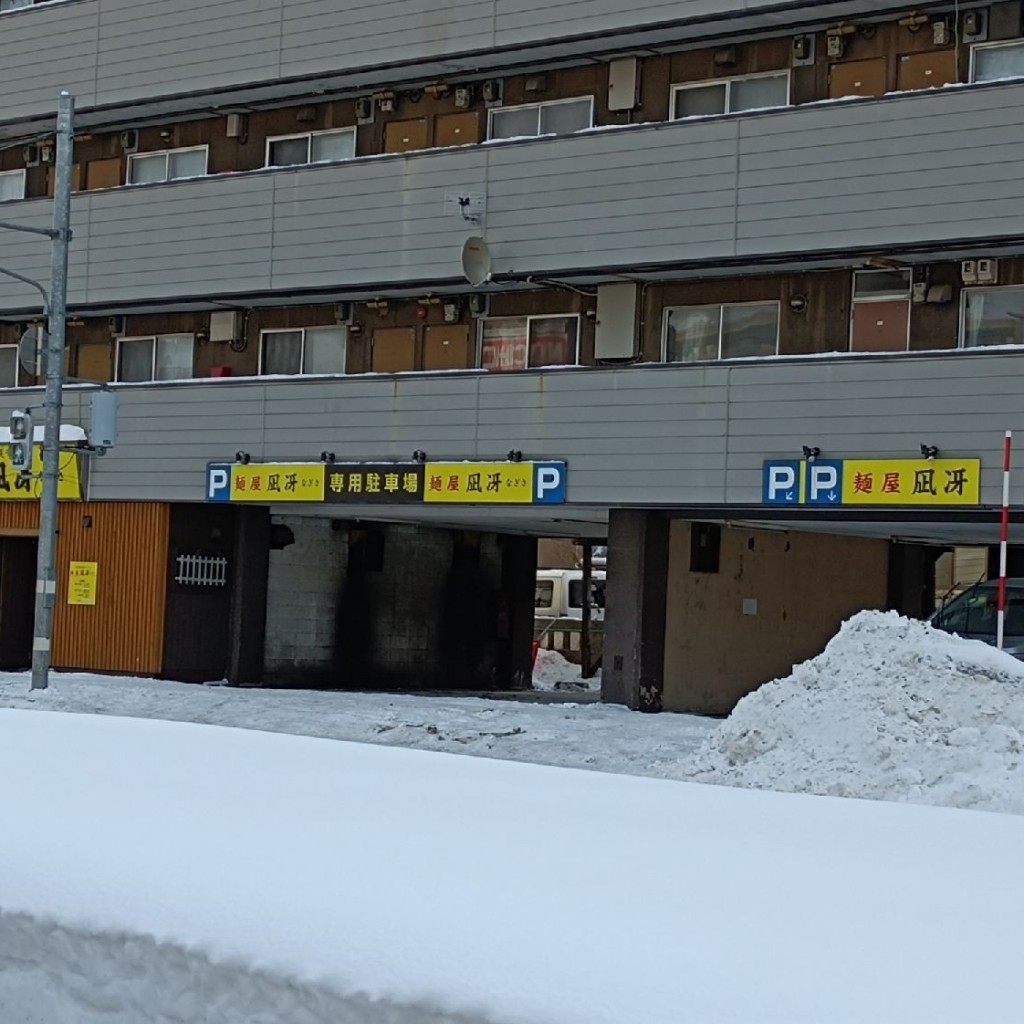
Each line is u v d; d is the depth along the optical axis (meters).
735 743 12.55
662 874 6.08
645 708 22.92
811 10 22.09
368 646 29.12
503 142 23.91
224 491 26.31
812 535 25.88
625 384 22.75
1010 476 19.92
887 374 20.80
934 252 20.91
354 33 25.69
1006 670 11.87
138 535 27.27
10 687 22.48
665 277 23.47
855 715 11.95
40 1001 5.91
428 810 7.39
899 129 20.83
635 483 22.61
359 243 25.27
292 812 7.32
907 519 21.64
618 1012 4.64
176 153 29.03
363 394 25.14
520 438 23.62
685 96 23.88
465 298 25.64
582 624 37.34
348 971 5.17
